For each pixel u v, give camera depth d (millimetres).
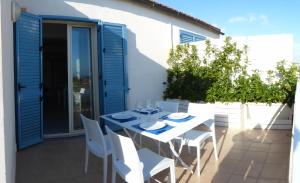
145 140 4984
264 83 5766
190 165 3758
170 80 6996
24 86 4496
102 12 5637
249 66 5934
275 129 5602
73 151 4492
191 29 8234
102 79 5484
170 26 7168
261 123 5703
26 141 4617
